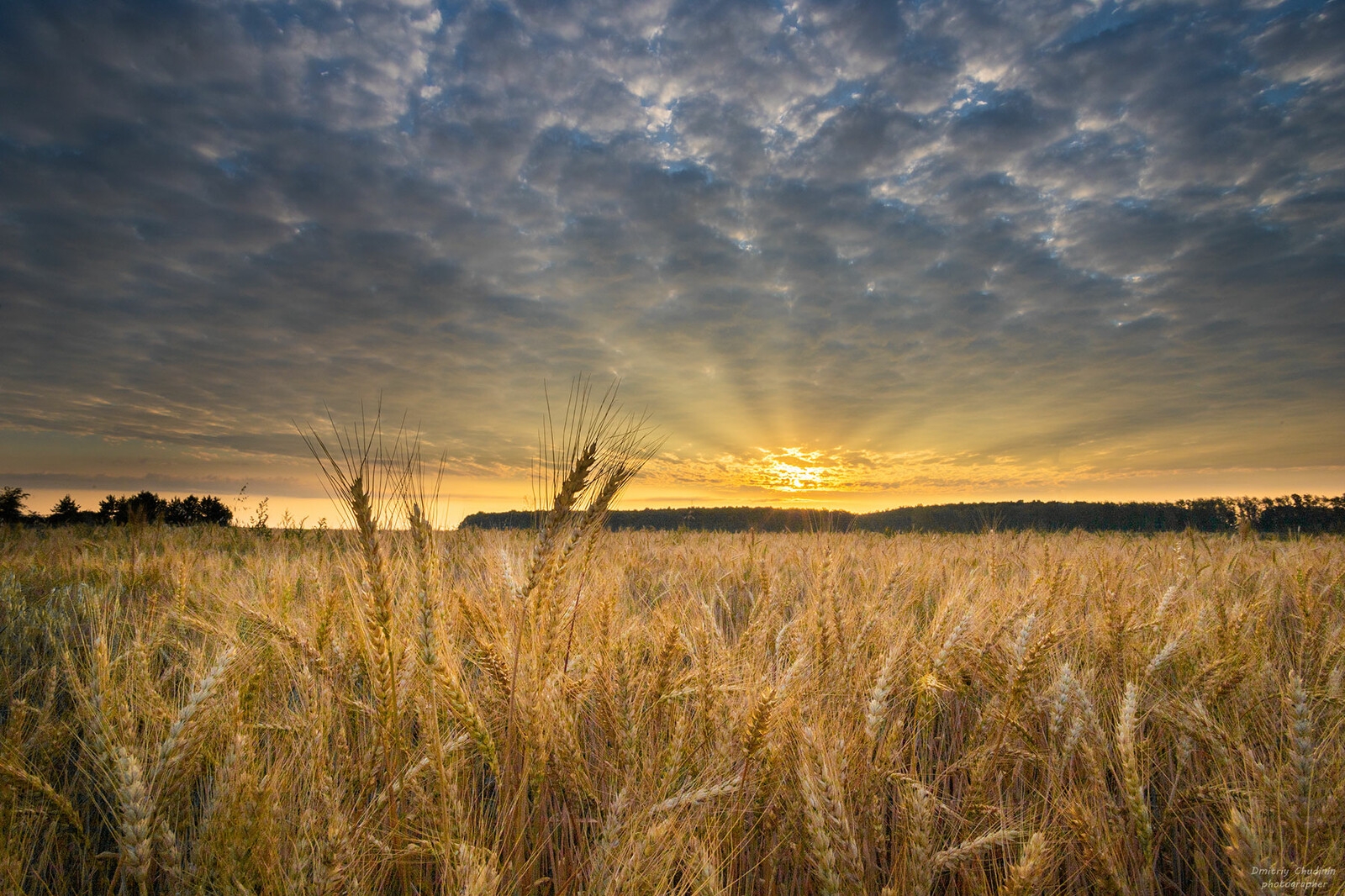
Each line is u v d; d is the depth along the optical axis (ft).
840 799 5.86
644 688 8.73
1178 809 7.43
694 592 14.73
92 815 7.71
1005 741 7.63
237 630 10.08
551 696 7.26
